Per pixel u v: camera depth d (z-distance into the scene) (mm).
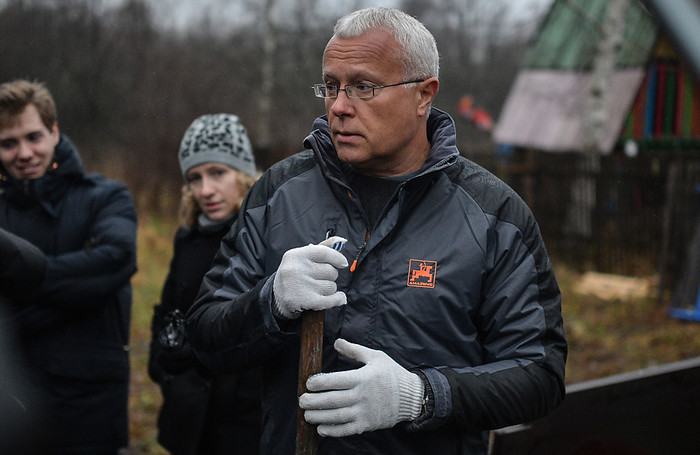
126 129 15586
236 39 18969
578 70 16266
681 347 6988
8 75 15094
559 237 12438
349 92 1771
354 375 1606
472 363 1813
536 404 1738
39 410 2551
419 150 1910
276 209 1919
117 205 2957
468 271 1770
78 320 2805
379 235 1790
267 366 1926
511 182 13539
